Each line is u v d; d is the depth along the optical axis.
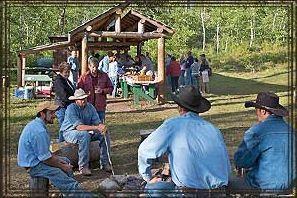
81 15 28.81
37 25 26.95
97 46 22.17
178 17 31.61
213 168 3.87
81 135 6.59
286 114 4.22
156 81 15.73
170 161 3.95
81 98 6.68
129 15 16.48
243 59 30.61
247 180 4.28
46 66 22.97
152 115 13.41
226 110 14.04
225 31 36.34
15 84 21.31
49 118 5.05
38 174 4.94
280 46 31.11
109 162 6.78
